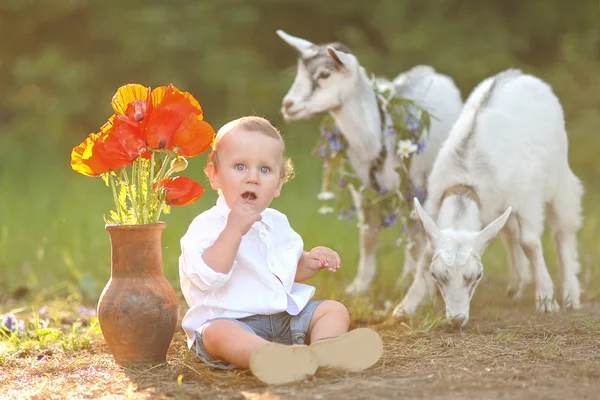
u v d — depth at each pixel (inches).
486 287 335.3
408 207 322.0
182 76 845.2
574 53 819.4
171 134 209.3
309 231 467.5
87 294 343.0
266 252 208.8
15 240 447.2
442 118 345.7
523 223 288.5
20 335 256.5
